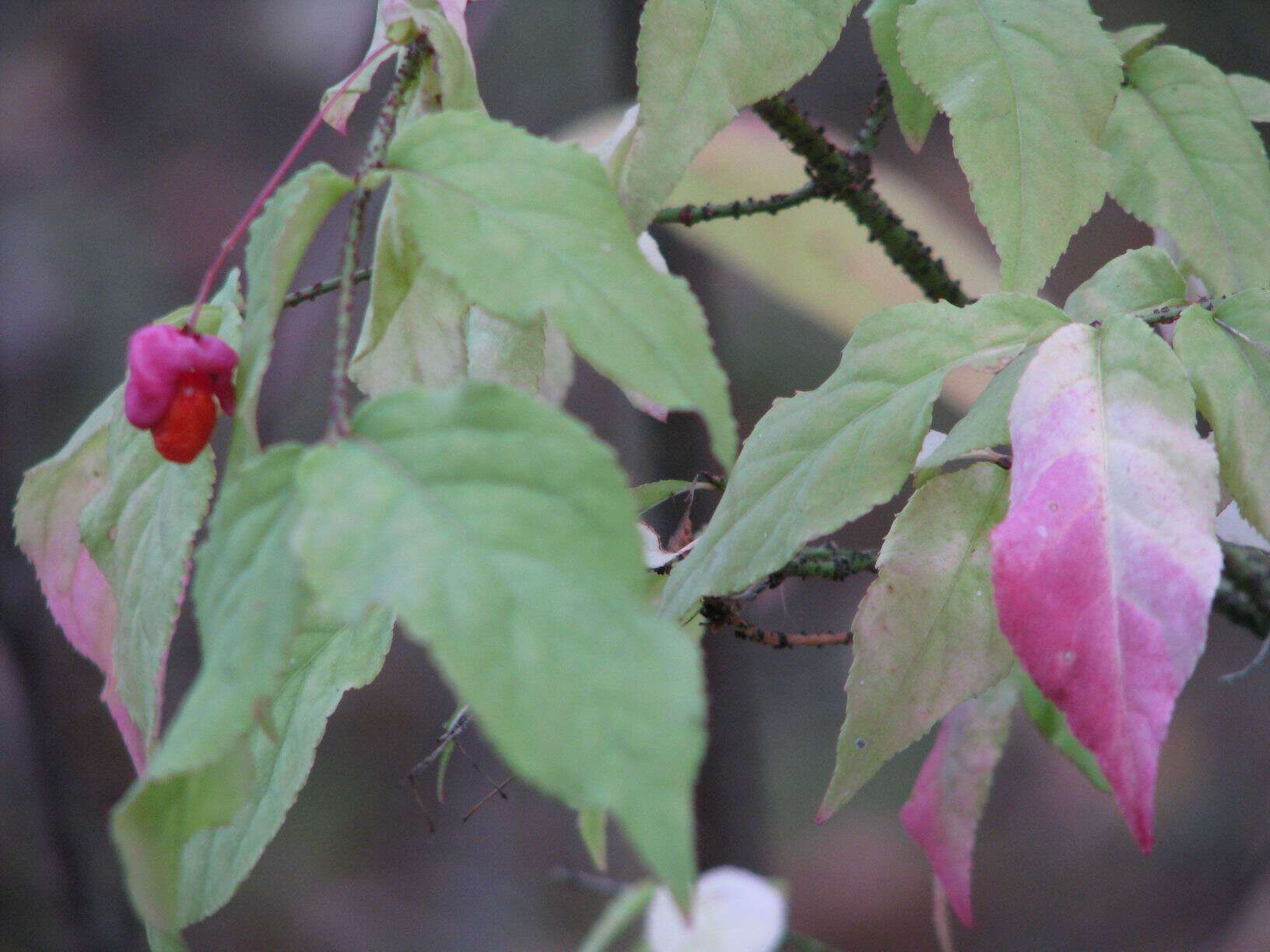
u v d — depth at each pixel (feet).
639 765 1.36
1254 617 1.75
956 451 1.51
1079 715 1.45
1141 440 1.47
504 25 4.08
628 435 2.85
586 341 1.42
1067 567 1.46
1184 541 1.46
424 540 1.39
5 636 3.08
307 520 1.39
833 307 1.98
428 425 1.41
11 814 3.76
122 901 3.19
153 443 1.55
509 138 1.46
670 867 1.36
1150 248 1.57
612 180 1.59
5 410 4.04
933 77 1.57
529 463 1.40
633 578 1.39
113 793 3.29
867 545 3.47
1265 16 3.51
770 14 1.55
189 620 2.87
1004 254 1.55
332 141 2.53
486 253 1.43
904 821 1.73
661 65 1.54
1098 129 1.56
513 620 1.38
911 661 1.56
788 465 1.52
